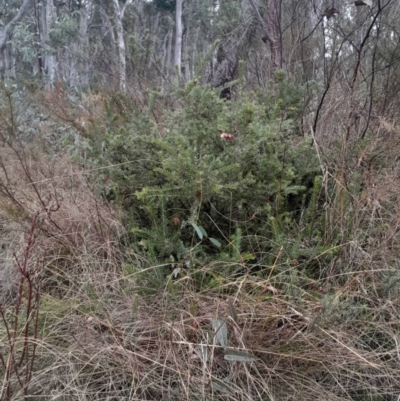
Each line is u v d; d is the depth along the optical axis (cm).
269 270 184
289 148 207
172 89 321
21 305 180
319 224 201
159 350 152
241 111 194
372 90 256
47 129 351
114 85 373
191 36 888
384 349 159
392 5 300
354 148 232
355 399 149
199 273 182
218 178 184
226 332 149
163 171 177
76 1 1307
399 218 190
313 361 152
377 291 178
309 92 282
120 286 185
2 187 235
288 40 361
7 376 142
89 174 252
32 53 887
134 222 206
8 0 1284
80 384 149
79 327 164
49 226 219
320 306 161
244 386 145
